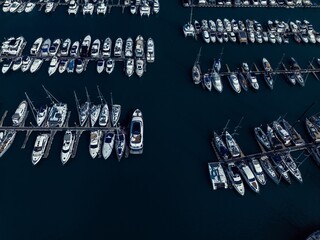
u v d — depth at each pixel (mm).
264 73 82812
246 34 93250
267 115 74688
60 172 62188
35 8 97812
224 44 90812
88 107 70625
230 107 75875
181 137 69312
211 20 97062
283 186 62844
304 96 79438
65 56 82125
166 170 63844
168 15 99500
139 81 79438
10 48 81625
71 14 96625
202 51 88438
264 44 91750
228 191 61500
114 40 88938
